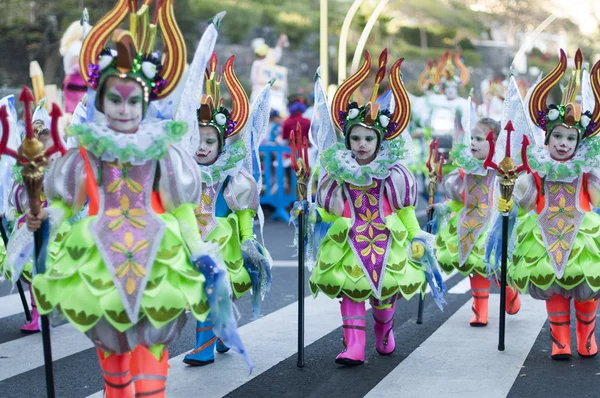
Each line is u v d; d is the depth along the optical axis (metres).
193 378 5.87
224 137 6.16
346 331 6.14
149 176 4.42
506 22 45.28
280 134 18.08
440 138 17.33
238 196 6.12
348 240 6.04
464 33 41.22
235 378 5.87
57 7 22.92
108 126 4.46
